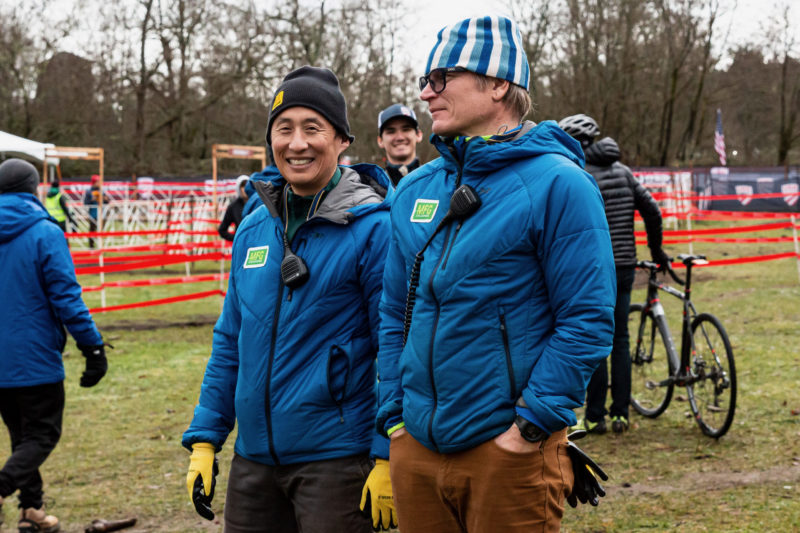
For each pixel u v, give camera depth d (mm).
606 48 36906
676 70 38875
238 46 36438
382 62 38562
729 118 46375
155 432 5828
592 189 2008
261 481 2531
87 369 4090
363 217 2506
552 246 1985
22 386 3865
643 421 5566
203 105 37406
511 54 2111
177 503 4492
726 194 26156
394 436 2201
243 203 9461
